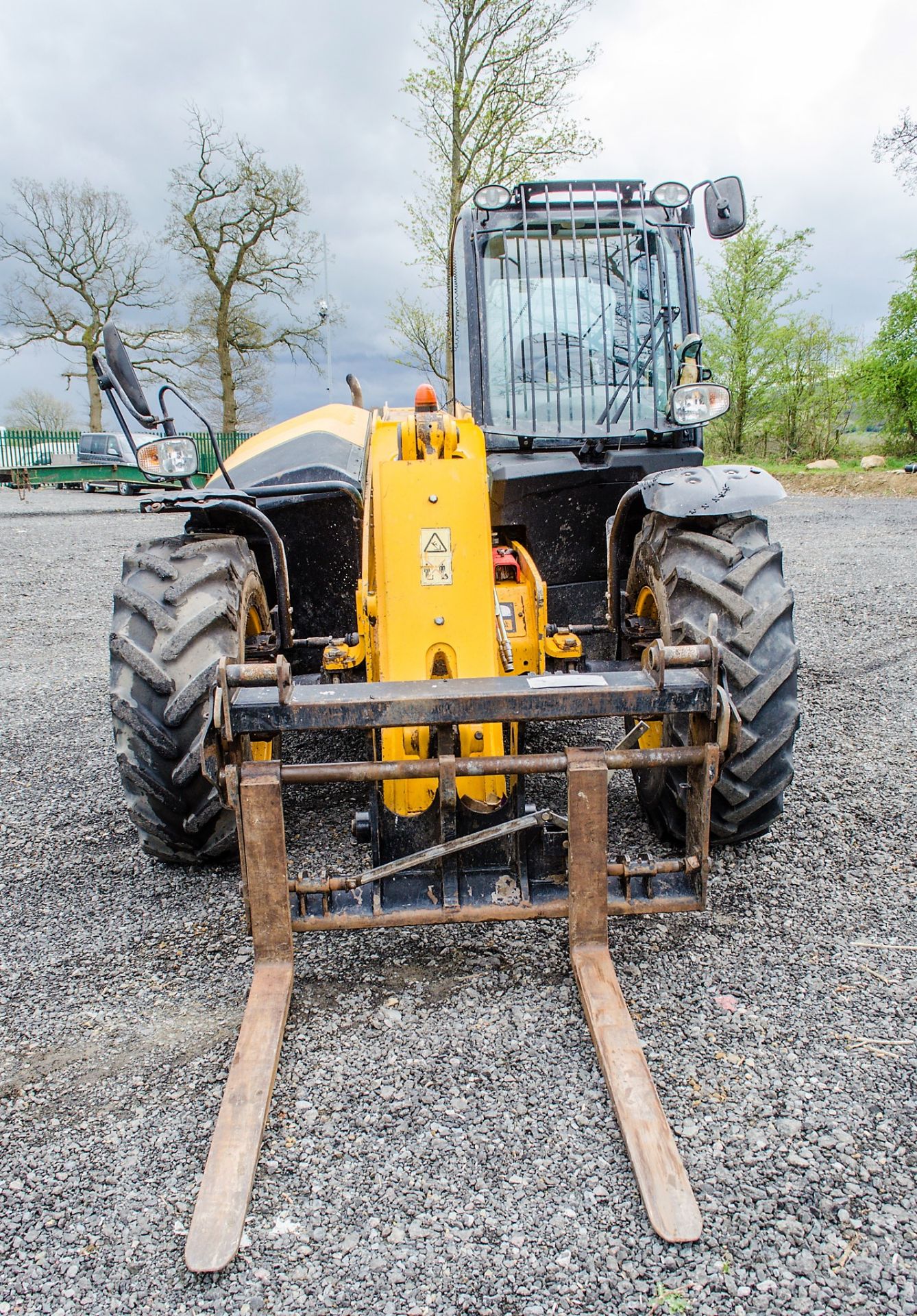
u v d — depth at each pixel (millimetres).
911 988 2418
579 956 2355
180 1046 2305
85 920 2934
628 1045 2078
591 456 3768
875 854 3146
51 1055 2285
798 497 18312
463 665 2451
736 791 2723
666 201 3859
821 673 5473
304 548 3926
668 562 2938
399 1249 1686
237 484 3775
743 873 3027
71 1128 2035
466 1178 1836
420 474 2557
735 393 26312
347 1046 2230
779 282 24906
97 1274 1670
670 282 3975
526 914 2359
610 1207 1759
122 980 2600
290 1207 1782
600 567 3932
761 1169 1838
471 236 3846
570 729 4375
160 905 3012
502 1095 2055
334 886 2307
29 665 6648
